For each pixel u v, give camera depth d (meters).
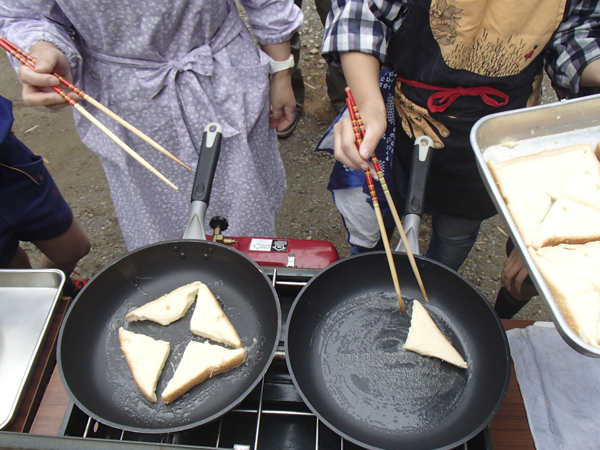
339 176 1.35
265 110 1.43
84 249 1.57
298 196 2.33
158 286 0.95
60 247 1.45
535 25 0.92
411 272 0.93
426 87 1.11
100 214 2.26
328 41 1.09
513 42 0.96
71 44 1.10
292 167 2.45
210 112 1.30
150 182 1.43
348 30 1.05
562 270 0.74
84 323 0.85
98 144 1.29
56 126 2.62
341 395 0.80
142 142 1.33
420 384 0.81
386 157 1.27
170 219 1.56
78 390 0.76
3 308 0.91
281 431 0.80
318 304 0.91
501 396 0.71
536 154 0.87
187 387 0.80
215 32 1.23
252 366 0.84
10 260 1.30
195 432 0.78
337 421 0.76
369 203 1.34
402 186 1.40
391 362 0.83
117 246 2.14
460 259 1.62
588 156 0.85
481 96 1.09
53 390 0.83
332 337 0.88
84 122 1.26
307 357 0.85
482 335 0.85
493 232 2.17
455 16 0.93
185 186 1.47
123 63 1.17
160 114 1.28
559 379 0.84
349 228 1.50
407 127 1.24
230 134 1.33
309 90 2.79
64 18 1.12
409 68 1.10
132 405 0.79
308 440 0.79
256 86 1.35
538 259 0.76
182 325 0.89
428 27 0.99
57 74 1.05
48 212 1.31
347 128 0.98
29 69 0.97
